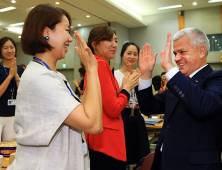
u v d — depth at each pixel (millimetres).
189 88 943
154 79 4949
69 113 819
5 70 2709
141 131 2176
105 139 1395
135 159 2131
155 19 9086
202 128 1030
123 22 8586
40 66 906
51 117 824
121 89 1558
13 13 7266
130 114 2186
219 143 1046
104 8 6922
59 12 959
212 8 8227
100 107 905
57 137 886
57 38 942
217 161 989
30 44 930
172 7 8219
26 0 6004
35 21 925
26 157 858
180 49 1109
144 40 9258
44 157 850
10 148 1578
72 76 10016
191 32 1094
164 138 1138
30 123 841
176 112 1117
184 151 1036
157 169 1195
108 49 1599
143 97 1313
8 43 2674
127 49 2434
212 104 906
